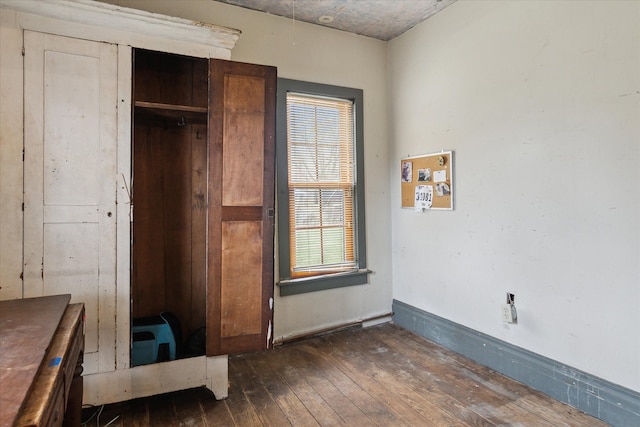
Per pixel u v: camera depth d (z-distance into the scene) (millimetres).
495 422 1989
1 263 1816
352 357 2830
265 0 2824
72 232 1933
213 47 2211
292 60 3115
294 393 2307
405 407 2141
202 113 2387
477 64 2711
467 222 2820
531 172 2365
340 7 2945
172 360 2174
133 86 2039
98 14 1923
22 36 1825
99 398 2008
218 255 2193
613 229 1971
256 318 2295
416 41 3266
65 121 1908
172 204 2662
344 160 3418
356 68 3434
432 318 3156
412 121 3330
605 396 1989
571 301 2164
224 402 2209
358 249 3439
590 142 2061
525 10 2377
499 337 2594
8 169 1821
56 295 1747
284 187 3080
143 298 2584
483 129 2676
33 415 806
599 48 2010
